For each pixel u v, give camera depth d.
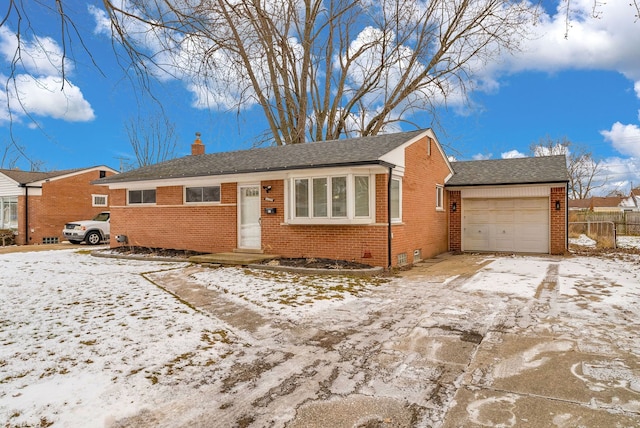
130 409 3.15
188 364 4.09
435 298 7.06
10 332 5.11
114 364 4.06
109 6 3.91
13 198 22.33
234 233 12.70
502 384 3.57
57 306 6.51
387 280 8.92
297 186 11.09
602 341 4.64
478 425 2.88
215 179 12.98
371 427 2.88
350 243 10.62
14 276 9.66
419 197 12.87
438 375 3.79
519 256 13.95
